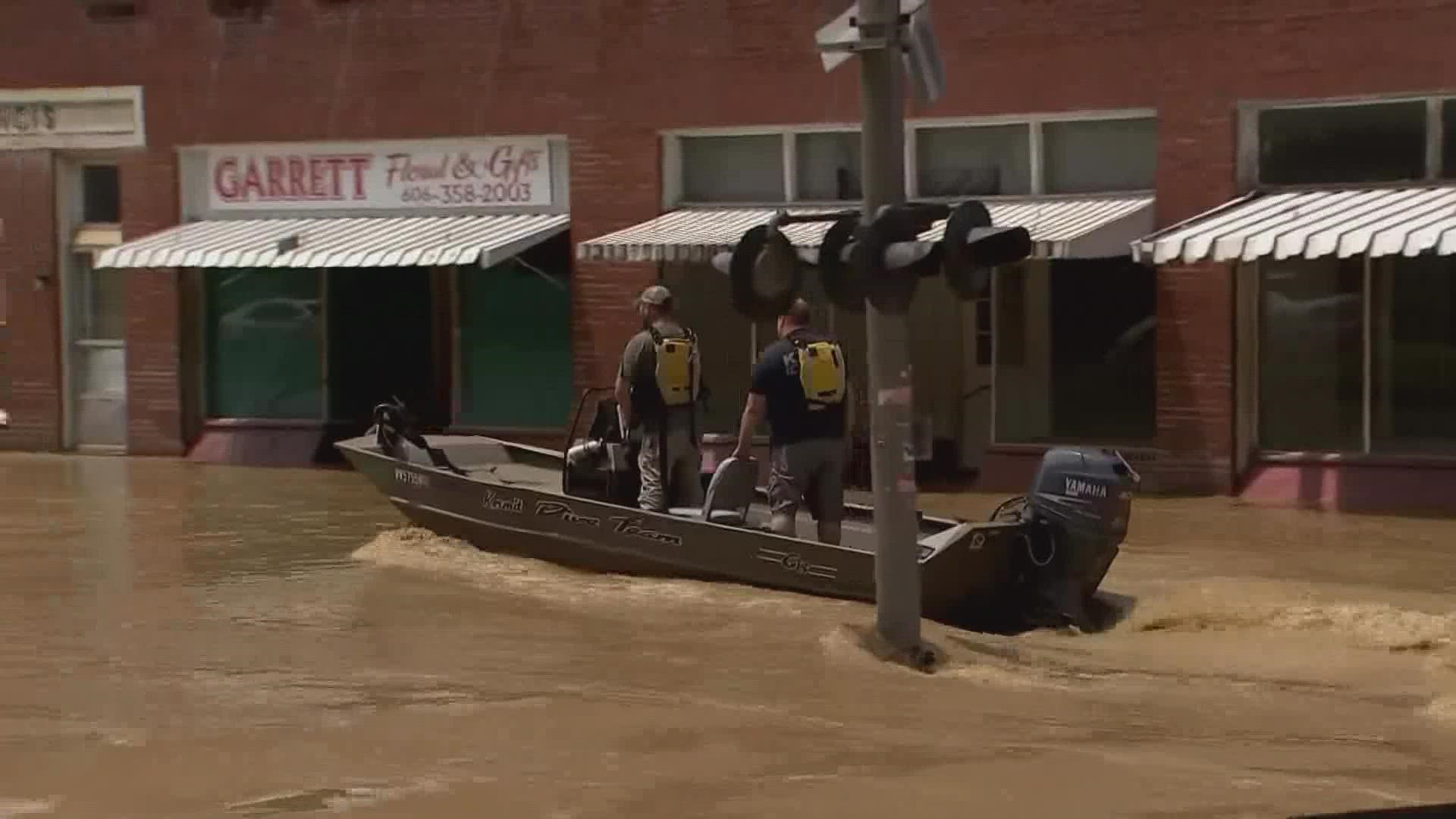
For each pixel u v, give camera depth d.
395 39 41.12
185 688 19.34
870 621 22.27
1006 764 16.31
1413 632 21.97
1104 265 35.78
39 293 44.84
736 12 37.88
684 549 24.77
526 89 39.91
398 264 37.66
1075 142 35.78
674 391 26.20
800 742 17.09
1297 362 34.19
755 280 20.33
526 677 19.81
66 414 45.00
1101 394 35.91
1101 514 22.62
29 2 44.31
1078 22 35.03
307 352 43.19
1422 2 32.22
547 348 40.78
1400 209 30.44
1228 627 22.59
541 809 14.91
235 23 42.56
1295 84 33.31
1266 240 29.81
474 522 27.47
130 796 15.34
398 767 16.23
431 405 42.31
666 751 16.78
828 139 37.78
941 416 37.72
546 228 38.78
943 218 19.95
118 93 43.72
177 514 33.09
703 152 39.00
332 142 42.12
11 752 16.75
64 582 25.77
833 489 24.38
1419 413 33.16
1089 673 20.17
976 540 22.78
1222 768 16.23
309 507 34.03
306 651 21.23
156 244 40.94
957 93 36.09
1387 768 16.27
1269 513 32.25
